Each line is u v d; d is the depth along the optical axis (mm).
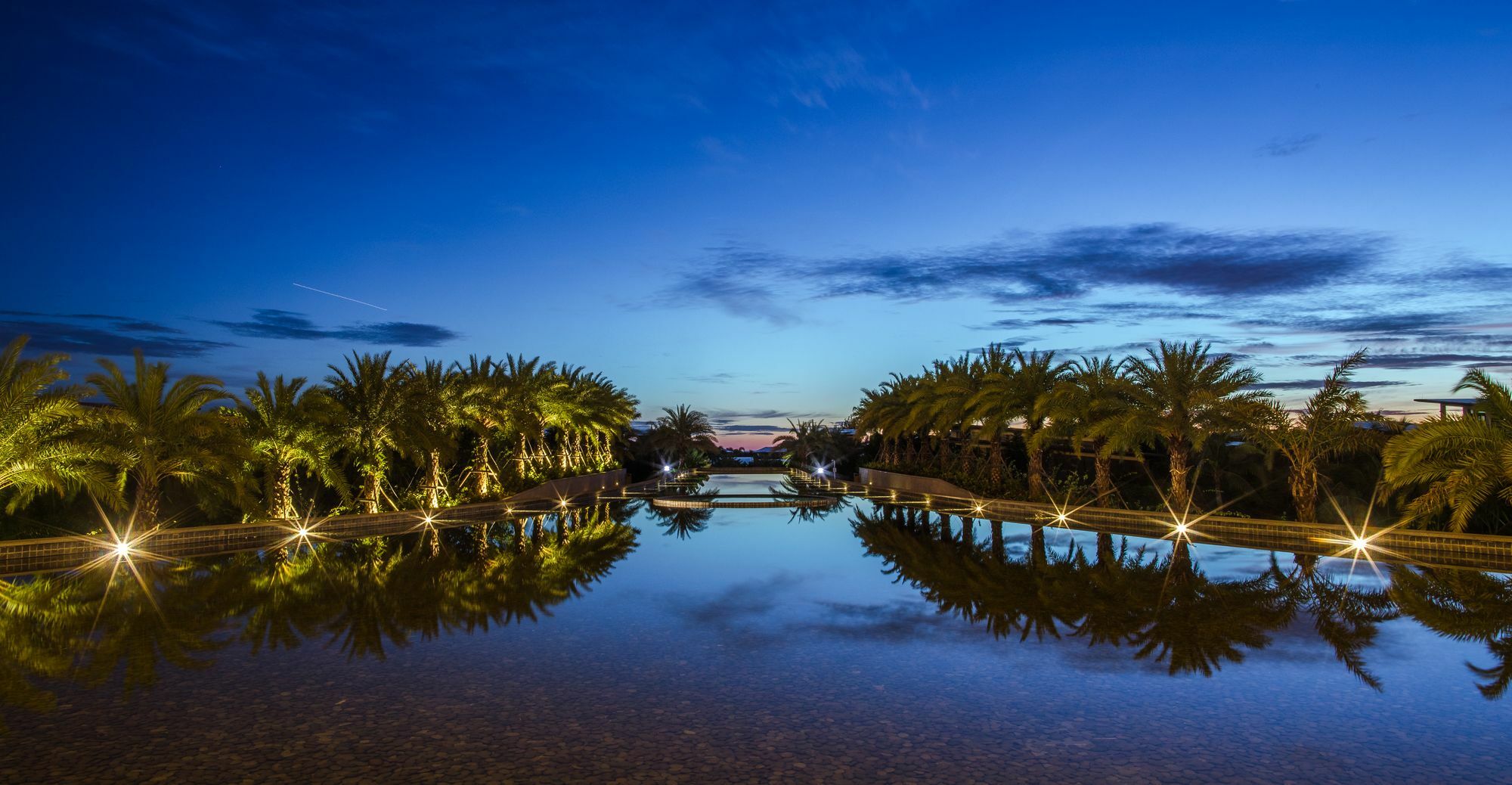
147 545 13070
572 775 4141
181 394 14219
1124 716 5090
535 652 6633
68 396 12680
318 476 18438
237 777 4105
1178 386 17266
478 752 4457
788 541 14977
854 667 6199
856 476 48031
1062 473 26516
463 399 21562
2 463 12148
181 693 5512
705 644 6922
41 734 4719
